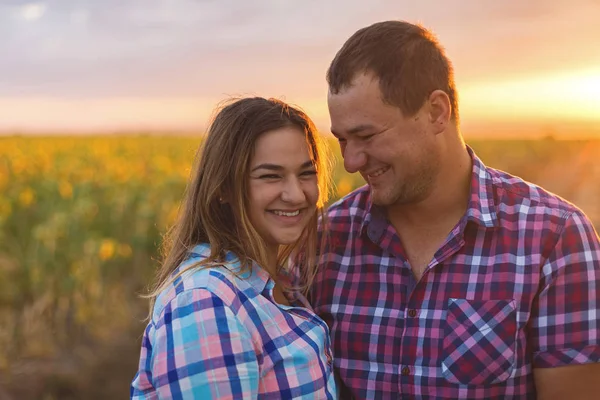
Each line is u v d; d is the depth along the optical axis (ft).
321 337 6.99
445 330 7.30
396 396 7.48
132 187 31.58
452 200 7.54
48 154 49.39
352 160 7.34
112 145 67.31
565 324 7.07
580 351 6.99
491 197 7.45
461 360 7.22
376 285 7.74
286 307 6.86
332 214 8.26
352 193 8.34
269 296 6.73
